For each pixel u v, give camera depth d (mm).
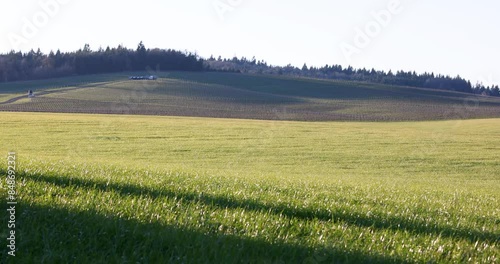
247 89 143750
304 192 12656
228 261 5789
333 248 6637
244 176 20141
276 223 7688
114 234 6480
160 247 6109
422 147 57344
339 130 71125
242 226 7336
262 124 75688
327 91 144000
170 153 47312
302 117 96625
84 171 13523
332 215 8844
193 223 7176
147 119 77250
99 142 51750
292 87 149000
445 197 15891
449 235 8281
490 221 10500
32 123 64250
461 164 47875
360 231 7875
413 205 11984
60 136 54562
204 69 174500
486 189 26375
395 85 165125
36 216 6996
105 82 139250
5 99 106250
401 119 98250
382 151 53562
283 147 53781
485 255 6980
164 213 7715
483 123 90938
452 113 111188
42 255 5734
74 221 6840
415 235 7973
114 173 13977
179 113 95375
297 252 6418
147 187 10602
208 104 113625
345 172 41031
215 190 11297
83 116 79250
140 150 48125
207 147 51656
